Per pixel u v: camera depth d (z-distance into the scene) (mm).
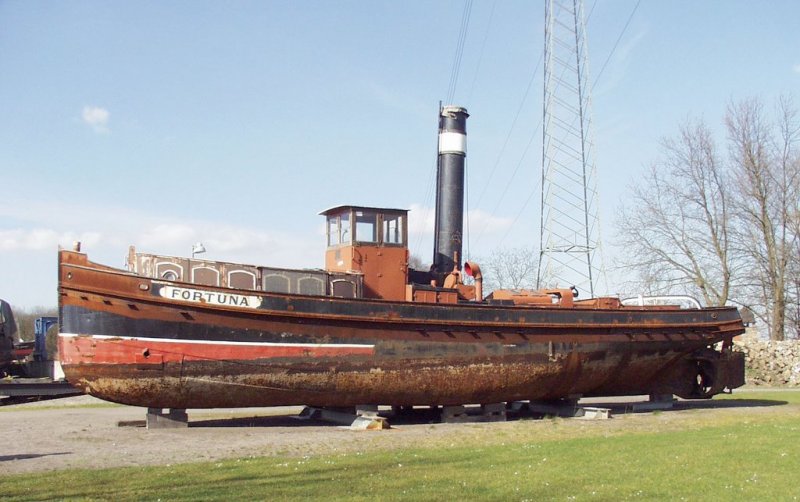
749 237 42188
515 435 15008
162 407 15773
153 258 15797
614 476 9648
